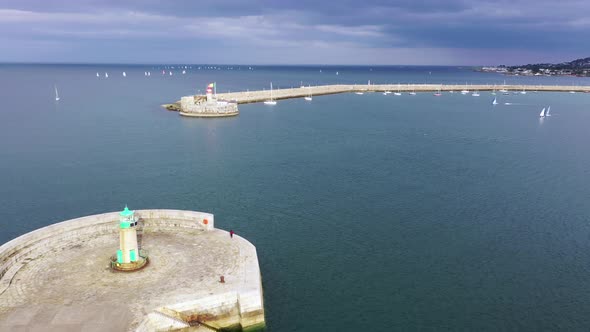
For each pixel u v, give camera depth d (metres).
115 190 51.03
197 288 23.78
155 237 30.31
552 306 27.92
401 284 30.28
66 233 29.47
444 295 29.00
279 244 36.25
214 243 29.50
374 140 84.38
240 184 53.34
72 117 107.75
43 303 22.22
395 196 49.06
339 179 55.91
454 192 50.84
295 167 62.00
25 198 48.25
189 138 84.00
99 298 22.73
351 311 26.98
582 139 88.19
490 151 75.12
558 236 38.66
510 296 29.02
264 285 29.75
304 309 27.03
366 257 34.16
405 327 25.47
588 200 48.44
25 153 68.94
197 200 47.38
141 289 23.62
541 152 74.75
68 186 52.53
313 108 140.00
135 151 71.62
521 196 49.62
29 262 26.33
